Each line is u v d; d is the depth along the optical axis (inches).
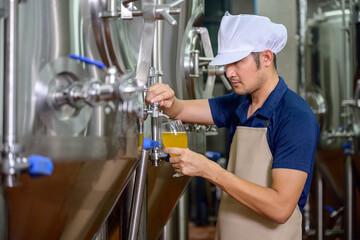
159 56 70.6
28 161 34.4
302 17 134.2
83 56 43.7
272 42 63.7
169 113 72.1
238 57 61.7
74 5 42.4
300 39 134.2
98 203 46.9
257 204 57.3
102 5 46.3
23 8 35.9
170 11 51.1
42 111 37.2
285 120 60.7
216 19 213.0
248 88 63.9
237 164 66.5
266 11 133.5
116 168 47.6
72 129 40.3
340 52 143.4
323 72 139.6
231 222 66.9
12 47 34.2
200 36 86.1
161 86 62.7
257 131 64.3
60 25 40.1
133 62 54.8
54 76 38.8
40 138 36.9
